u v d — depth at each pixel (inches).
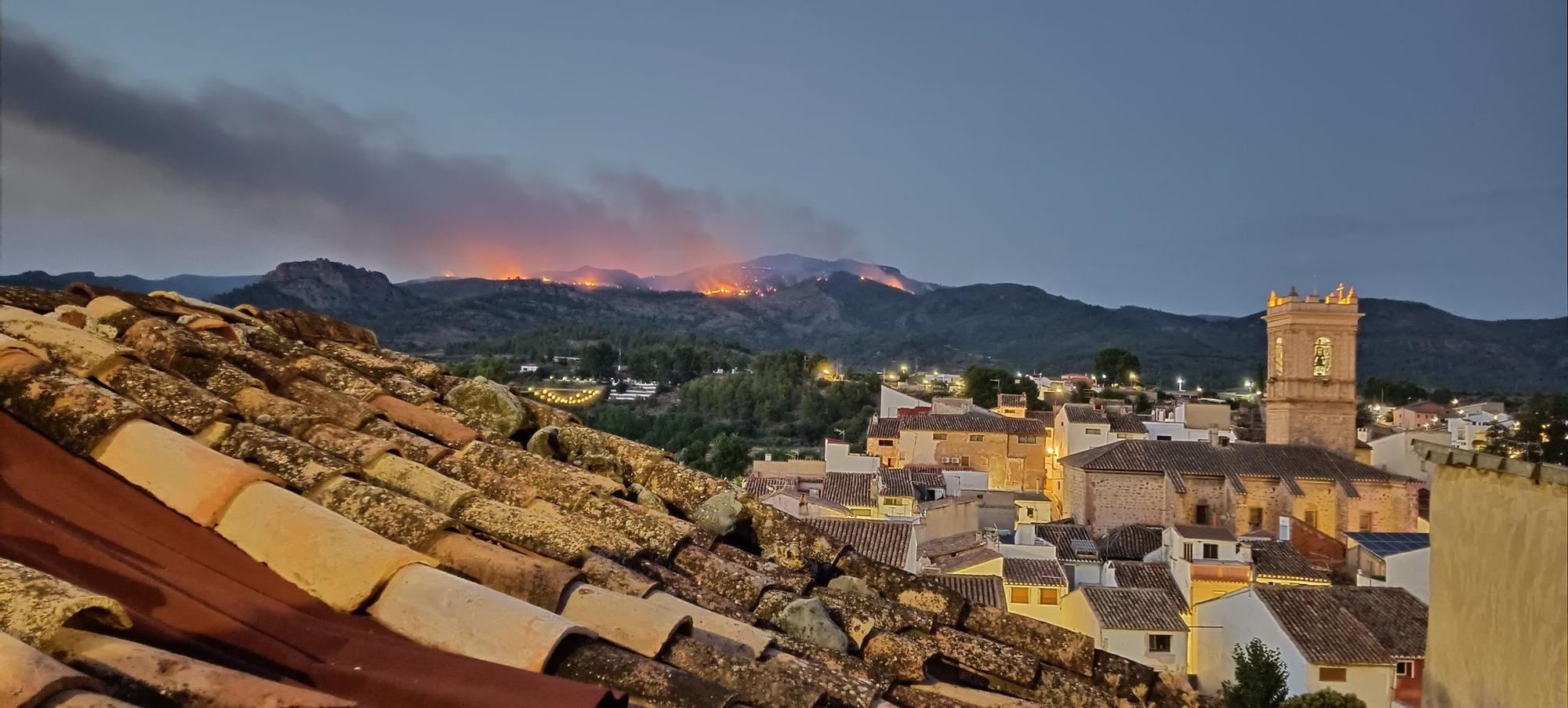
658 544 285.0
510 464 312.8
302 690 131.0
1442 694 350.6
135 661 130.6
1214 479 2340.1
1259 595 1318.9
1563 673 290.8
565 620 178.4
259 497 202.2
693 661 193.0
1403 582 1514.5
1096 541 2155.5
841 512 1893.5
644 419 4335.6
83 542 173.8
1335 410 2546.8
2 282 319.6
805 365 5728.3
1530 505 310.3
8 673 113.7
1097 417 2812.5
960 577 1471.5
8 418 215.8
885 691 236.1
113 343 269.3
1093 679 315.6
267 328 382.9
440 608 178.2
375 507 221.5
